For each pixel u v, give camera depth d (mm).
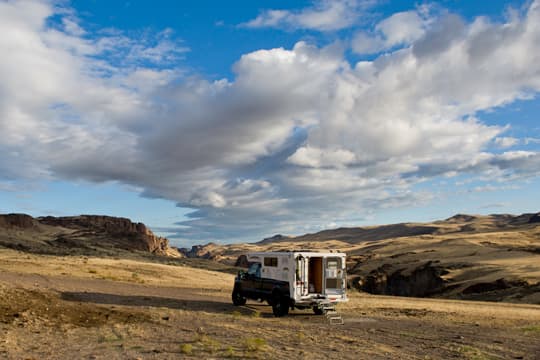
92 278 34562
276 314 20375
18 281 25906
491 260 111750
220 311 21000
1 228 139875
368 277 118438
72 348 11008
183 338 12844
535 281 70438
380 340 14281
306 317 20547
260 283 21828
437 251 151250
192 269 53500
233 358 10164
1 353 9992
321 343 13156
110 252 104812
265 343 12312
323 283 20234
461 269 100875
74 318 16125
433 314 23203
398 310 25078
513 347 13484
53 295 21984
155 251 181375
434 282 99812
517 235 194750
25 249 97000
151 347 11281
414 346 13273
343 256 20875
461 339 14836
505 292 63781
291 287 19812
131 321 16312
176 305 22312
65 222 194000
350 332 15930
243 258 132875
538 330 17172
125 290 28312
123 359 9742
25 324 14062
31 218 170500
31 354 10078
